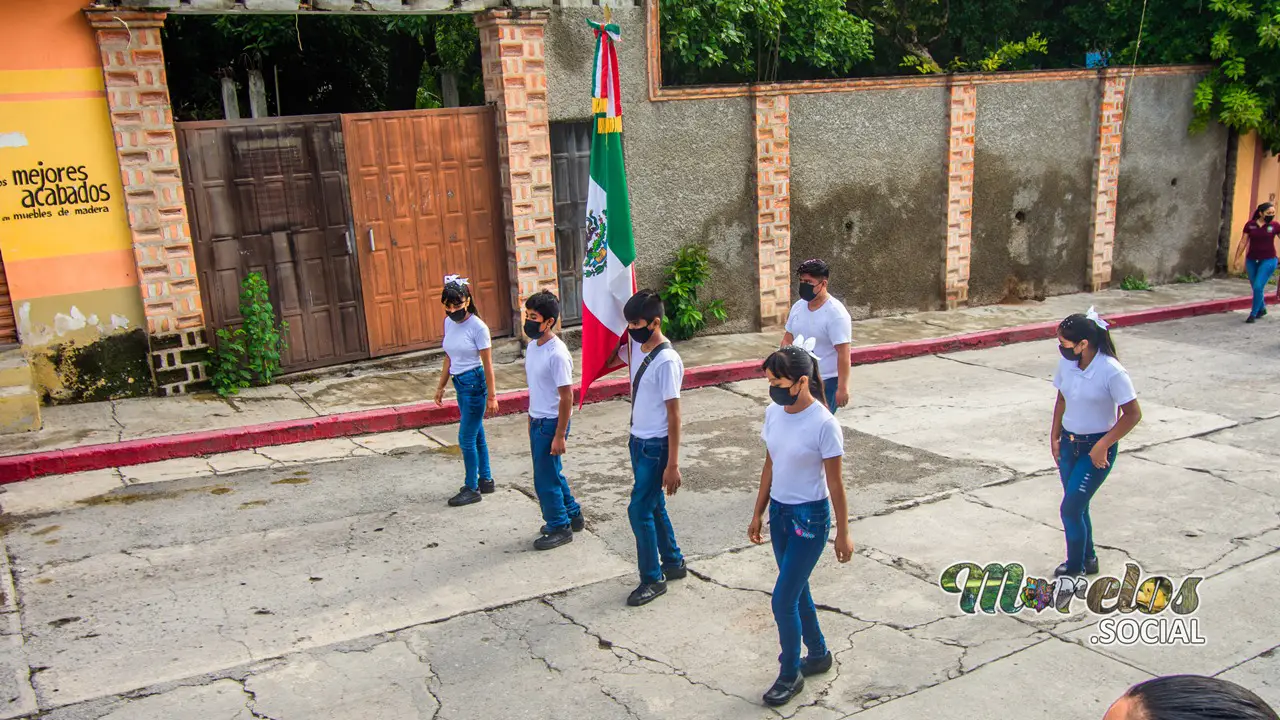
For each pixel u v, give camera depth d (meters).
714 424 9.96
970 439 9.28
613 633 5.73
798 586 4.90
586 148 12.34
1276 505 7.56
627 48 12.09
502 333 12.17
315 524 7.33
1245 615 5.85
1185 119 16.73
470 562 6.68
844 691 5.10
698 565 6.62
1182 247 17.38
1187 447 8.98
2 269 9.20
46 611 5.97
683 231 12.94
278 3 9.94
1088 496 6.06
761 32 14.31
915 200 14.57
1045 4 18.20
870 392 11.12
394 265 11.29
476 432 7.70
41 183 9.22
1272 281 17.75
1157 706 1.59
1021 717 4.84
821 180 13.77
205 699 5.05
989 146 14.95
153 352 9.95
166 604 6.07
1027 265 15.81
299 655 5.49
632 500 6.03
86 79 9.28
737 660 5.42
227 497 7.86
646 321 5.81
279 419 9.48
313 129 10.59
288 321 10.74
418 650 5.55
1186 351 12.93
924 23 17.09
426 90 14.44
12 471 8.16
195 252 10.12
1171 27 16.67
